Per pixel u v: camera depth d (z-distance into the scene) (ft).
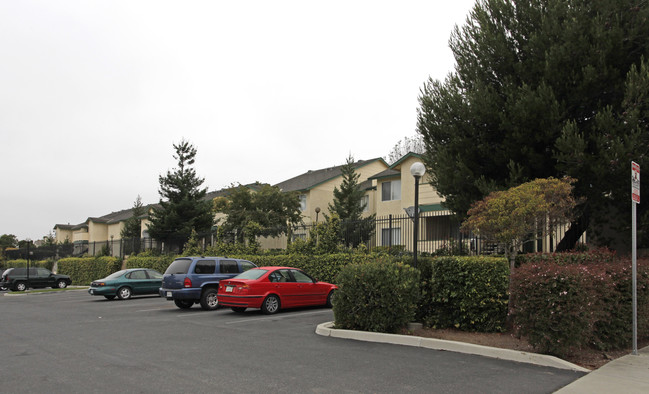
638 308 29.04
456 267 32.09
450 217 47.14
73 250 139.54
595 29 36.42
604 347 26.63
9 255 168.14
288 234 75.77
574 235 44.09
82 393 19.24
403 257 38.24
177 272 53.36
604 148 35.12
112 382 20.86
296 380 21.09
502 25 42.65
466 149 42.06
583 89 36.91
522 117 37.58
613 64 37.37
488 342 28.27
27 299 73.15
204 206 126.41
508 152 39.73
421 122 46.55
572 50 37.27
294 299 48.57
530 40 39.55
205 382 20.80
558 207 30.86
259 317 44.21
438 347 27.99
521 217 29.84
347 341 30.96
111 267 104.99
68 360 25.57
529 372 22.41
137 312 50.85
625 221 38.55
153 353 27.40
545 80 38.65
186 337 33.12
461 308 31.71
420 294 34.09
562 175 39.60
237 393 19.16
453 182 41.60
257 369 23.21
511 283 26.76
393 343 29.89
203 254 87.30
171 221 121.08
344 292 33.50
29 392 19.44
